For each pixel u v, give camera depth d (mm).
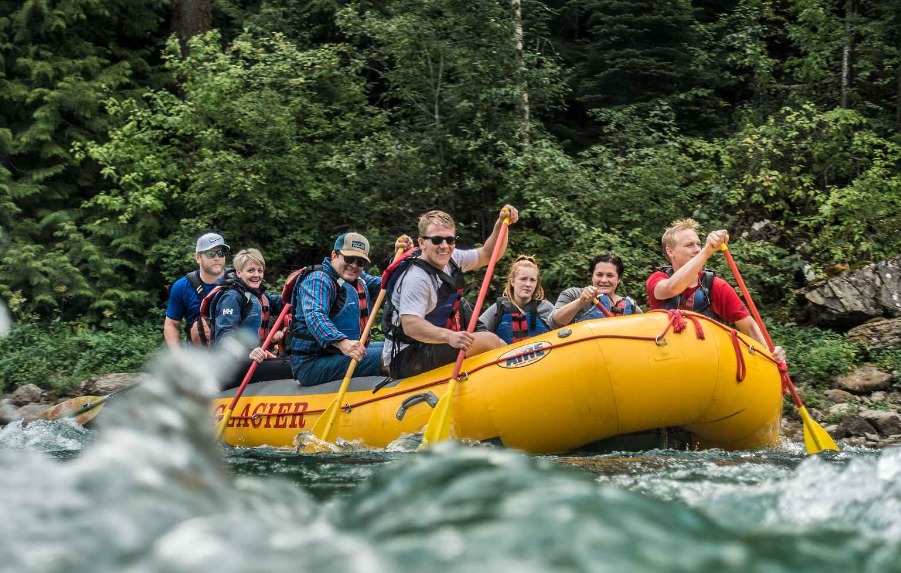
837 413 7809
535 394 4645
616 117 11992
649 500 1231
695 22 13766
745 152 12055
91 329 10945
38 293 11023
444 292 5059
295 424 5488
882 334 9469
